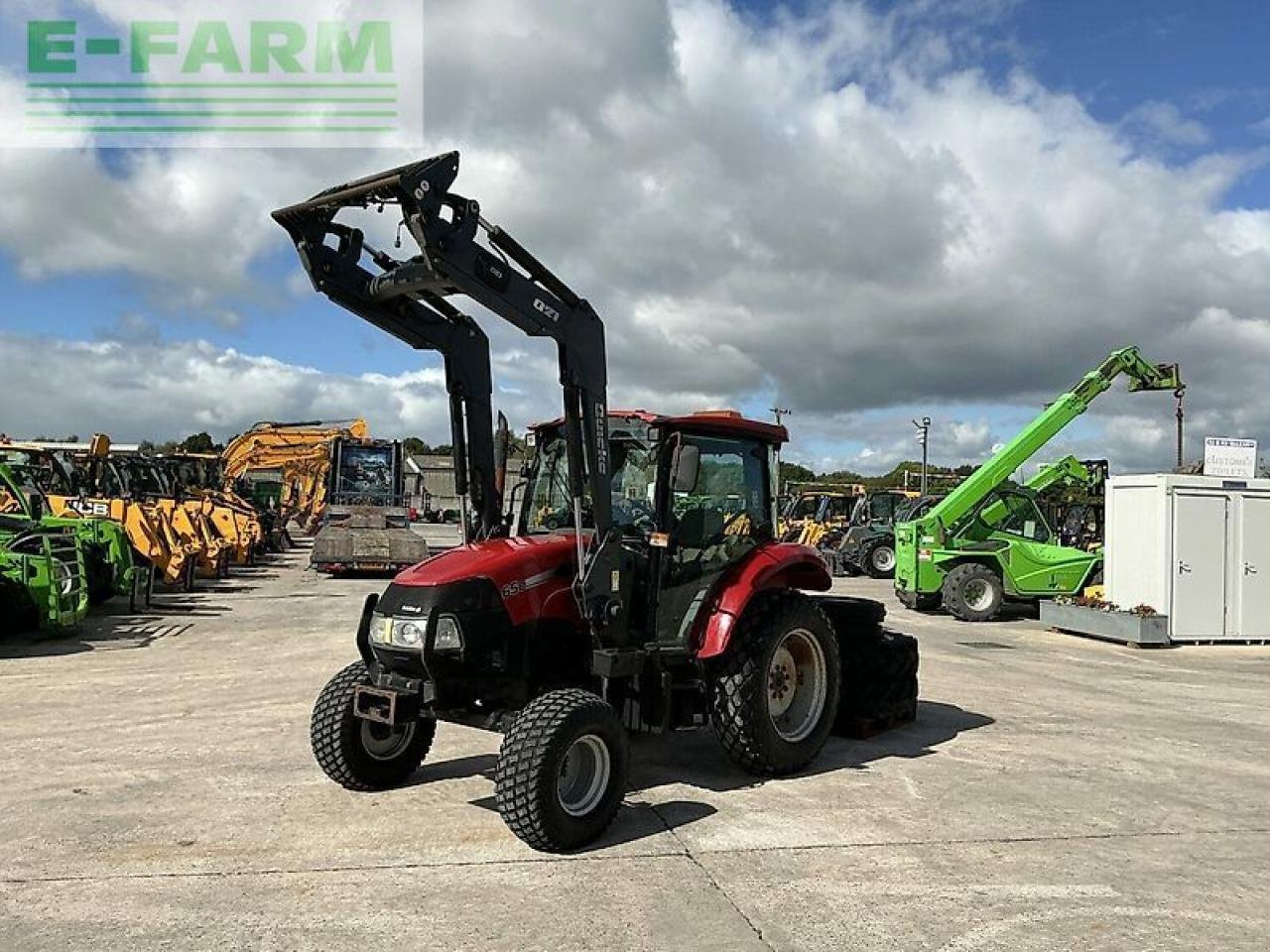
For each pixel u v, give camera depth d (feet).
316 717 18.04
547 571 17.60
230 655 34.09
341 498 78.84
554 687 17.78
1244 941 12.76
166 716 24.63
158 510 59.57
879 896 13.98
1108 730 24.76
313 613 46.70
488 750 21.62
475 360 19.51
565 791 15.93
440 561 17.46
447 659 16.20
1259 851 16.10
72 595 38.09
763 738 19.27
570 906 13.51
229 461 100.42
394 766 18.70
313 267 16.76
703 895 13.93
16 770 19.76
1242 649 41.32
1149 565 42.75
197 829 16.40
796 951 12.28
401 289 17.03
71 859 15.03
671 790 18.97
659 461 18.85
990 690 30.17
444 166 15.53
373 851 15.51
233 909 13.28
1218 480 42.68
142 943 12.24
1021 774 20.48
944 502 52.29
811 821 17.22
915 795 18.83
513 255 16.89
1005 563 50.14
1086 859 15.60
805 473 155.02
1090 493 56.08
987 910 13.57
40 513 45.21
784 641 20.62
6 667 31.50
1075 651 40.01
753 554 20.16
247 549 76.02
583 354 17.71
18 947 12.09
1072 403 52.75
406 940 12.43
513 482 21.45
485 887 14.16
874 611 24.02
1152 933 12.94
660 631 18.66
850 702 23.59
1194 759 21.94
